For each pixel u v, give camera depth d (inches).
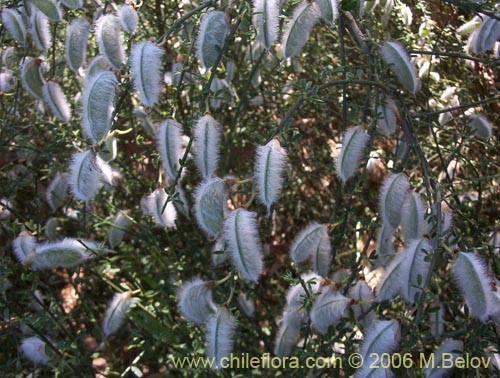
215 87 131.5
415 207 92.2
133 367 112.0
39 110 143.7
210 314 92.8
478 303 81.0
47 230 131.1
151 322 135.7
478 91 152.7
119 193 154.3
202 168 88.8
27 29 120.8
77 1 109.3
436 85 148.9
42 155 132.3
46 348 112.0
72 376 116.2
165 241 148.5
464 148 137.9
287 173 145.6
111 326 118.0
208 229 87.1
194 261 144.4
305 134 167.6
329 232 104.3
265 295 155.9
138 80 87.4
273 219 160.1
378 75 104.2
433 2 148.2
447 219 92.7
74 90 155.9
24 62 117.6
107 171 109.8
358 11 104.2
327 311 91.7
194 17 102.3
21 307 135.8
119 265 135.0
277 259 161.3
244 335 133.9
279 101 162.9
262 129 160.4
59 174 129.2
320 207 163.3
